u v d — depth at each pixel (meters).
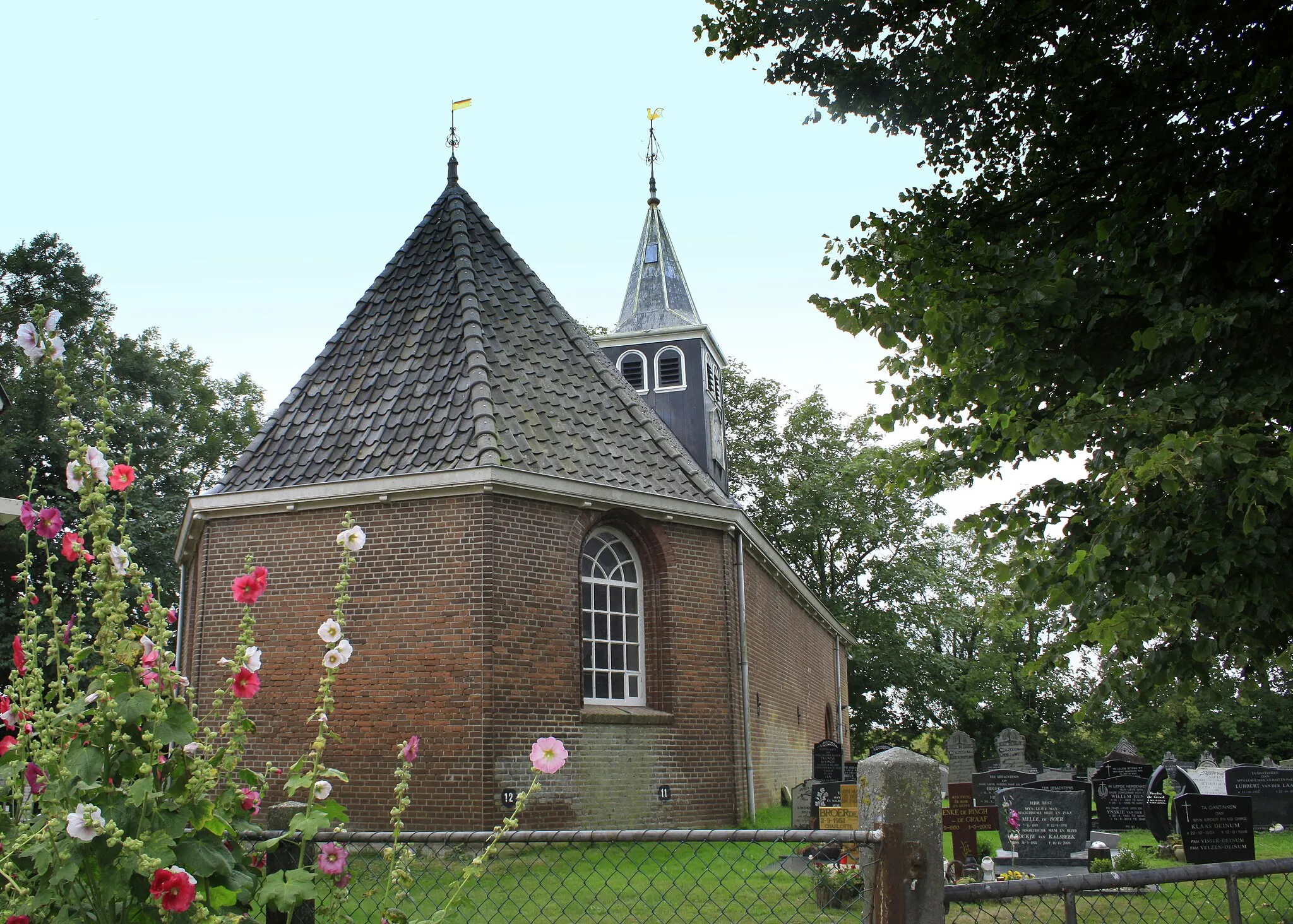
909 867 3.81
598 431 16.89
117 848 3.39
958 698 45.81
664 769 15.70
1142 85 8.38
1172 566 6.95
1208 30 7.93
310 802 4.11
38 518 4.11
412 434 15.55
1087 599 7.36
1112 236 7.66
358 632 14.62
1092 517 7.60
